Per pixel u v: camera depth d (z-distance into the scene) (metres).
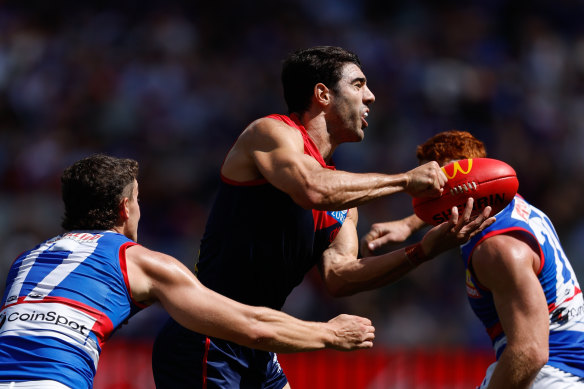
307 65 13.56
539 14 59.47
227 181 13.38
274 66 53.12
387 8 58.56
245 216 13.24
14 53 52.41
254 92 50.75
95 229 12.70
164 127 48.31
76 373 11.38
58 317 11.50
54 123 48.66
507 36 57.91
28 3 56.09
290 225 13.27
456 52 55.41
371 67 52.62
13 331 11.45
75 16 55.66
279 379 15.14
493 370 13.42
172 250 41.56
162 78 50.53
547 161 48.22
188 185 44.44
